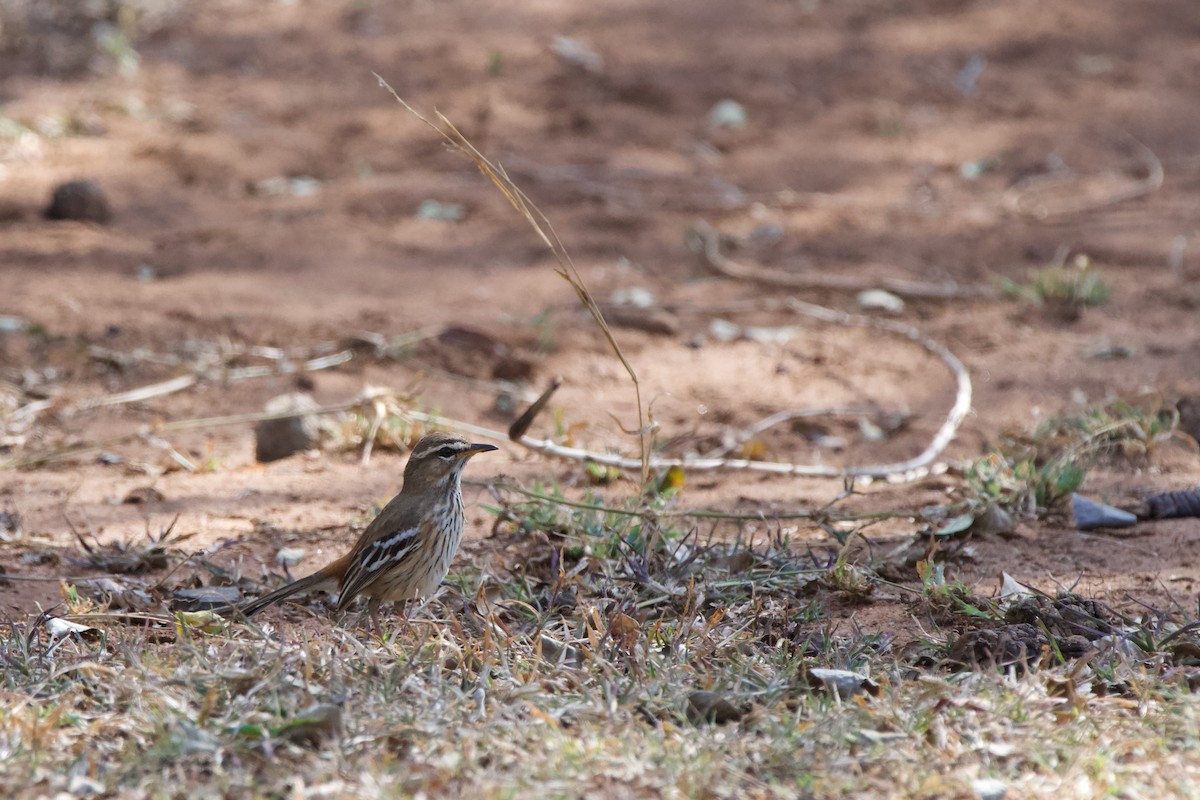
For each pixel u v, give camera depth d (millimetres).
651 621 7832
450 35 25234
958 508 9766
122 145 20938
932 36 25359
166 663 6793
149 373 13945
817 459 12039
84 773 5809
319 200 19328
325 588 8305
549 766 5727
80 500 10773
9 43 24578
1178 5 26531
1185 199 19047
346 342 14656
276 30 25656
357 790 5574
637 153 20953
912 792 5629
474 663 6941
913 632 7688
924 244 17766
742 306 15852
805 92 23203
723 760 5863
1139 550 9188
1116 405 12219
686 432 12688
